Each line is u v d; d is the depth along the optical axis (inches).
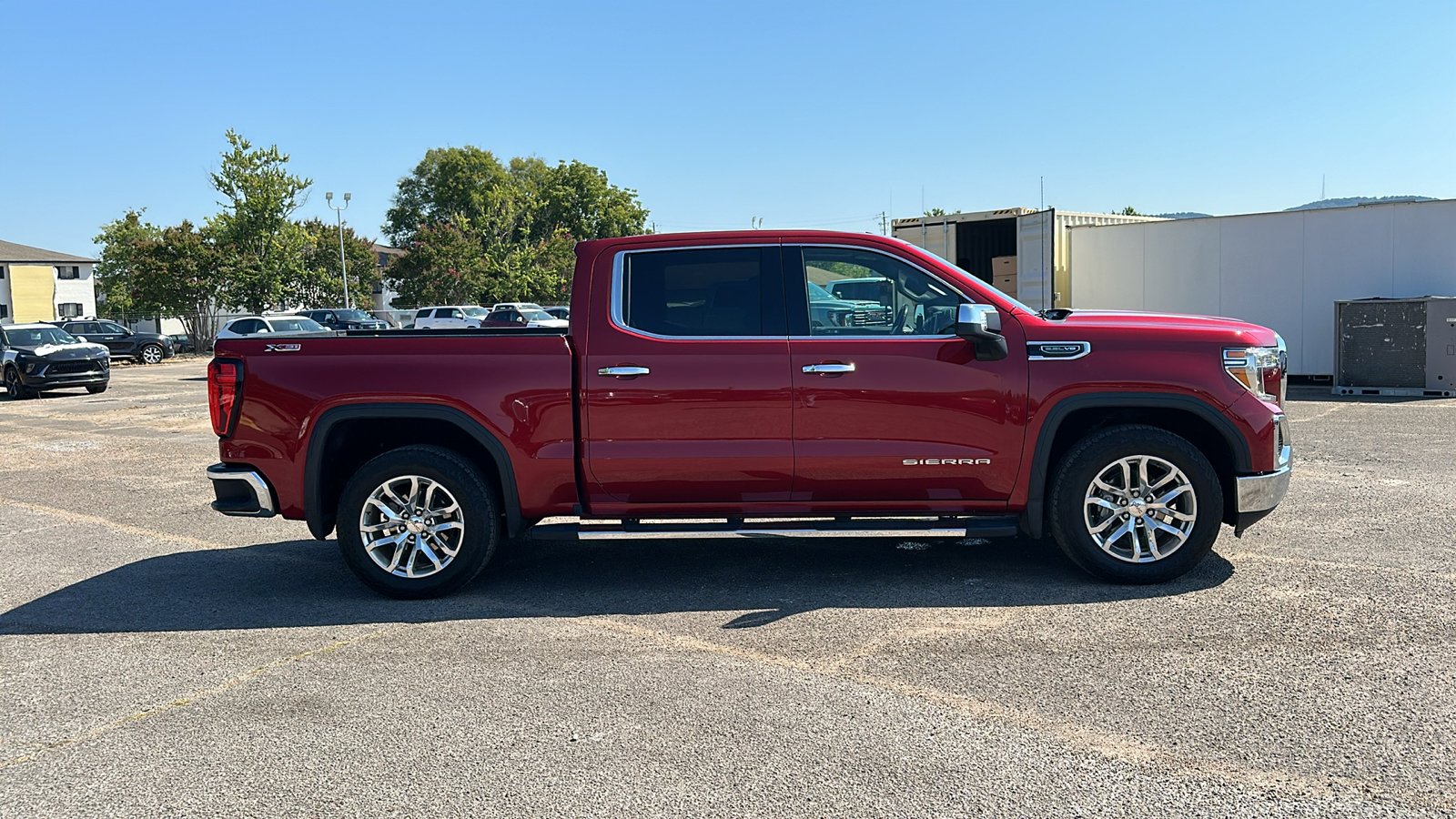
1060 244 698.2
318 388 210.5
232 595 222.8
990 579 218.4
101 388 880.3
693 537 205.5
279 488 214.1
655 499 212.4
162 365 1389.0
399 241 3048.7
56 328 903.7
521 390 208.5
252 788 130.8
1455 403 516.4
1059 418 203.8
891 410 205.2
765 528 209.3
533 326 233.8
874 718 146.9
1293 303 617.3
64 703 161.5
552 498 212.4
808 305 209.5
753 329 209.0
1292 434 419.2
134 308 1776.6
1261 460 203.9
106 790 131.3
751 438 207.0
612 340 208.7
